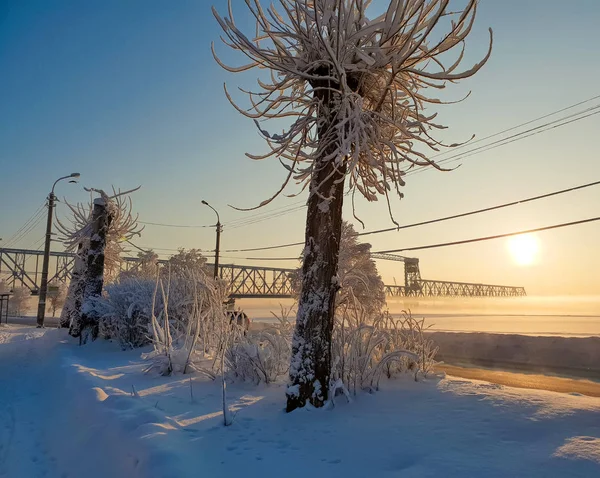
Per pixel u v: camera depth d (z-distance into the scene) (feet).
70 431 16.47
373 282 46.80
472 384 18.58
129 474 10.93
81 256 59.41
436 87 18.35
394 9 15.92
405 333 23.12
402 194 16.44
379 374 18.43
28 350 42.91
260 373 20.66
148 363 27.86
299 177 18.47
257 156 18.07
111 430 13.74
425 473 9.82
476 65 15.75
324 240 16.92
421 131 17.25
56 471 13.89
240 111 18.44
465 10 15.16
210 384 20.89
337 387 16.28
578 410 13.41
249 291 305.12
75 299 53.26
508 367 45.03
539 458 10.25
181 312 36.17
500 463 10.13
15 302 198.59
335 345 18.10
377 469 10.30
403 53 16.43
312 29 16.99
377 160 18.29
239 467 10.53
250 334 24.13
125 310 37.24
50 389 24.68
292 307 23.95
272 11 19.52
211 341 28.09
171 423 13.97
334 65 15.96
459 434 12.23
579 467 9.59
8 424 18.85
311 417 14.76
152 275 54.70
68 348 39.32
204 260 77.97
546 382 33.12
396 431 12.84
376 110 17.42
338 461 10.89
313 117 17.28
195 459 10.92
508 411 13.83
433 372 21.77
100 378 22.59
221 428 13.78
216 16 18.11
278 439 12.67
